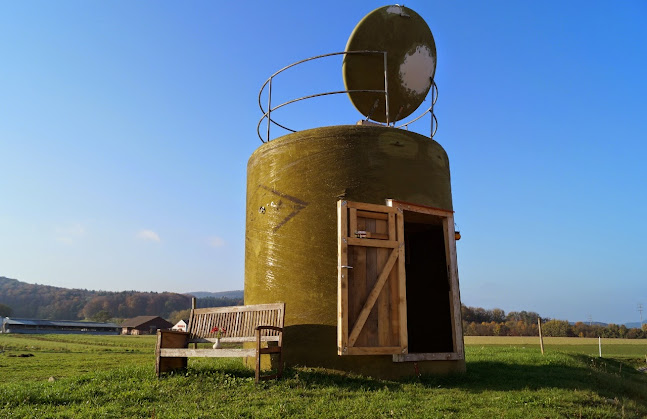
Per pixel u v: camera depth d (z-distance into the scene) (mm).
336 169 8883
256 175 9766
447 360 8906
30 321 101312
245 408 6152
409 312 12344
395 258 8578
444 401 6801
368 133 9070
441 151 10023
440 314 11633
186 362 8570
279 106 10133
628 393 9336
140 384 7508
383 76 10953
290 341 8398
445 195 9844
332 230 8617
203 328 8758
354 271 8234
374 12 10898
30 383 8648
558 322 79062
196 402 6508
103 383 7719
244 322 8328
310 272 8539
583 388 8391
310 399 6617
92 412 6141
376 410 6172
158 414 5980
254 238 9484
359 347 7898
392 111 11648
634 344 51562
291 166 9156
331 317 8266
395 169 9086
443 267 11742
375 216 8617
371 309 8203
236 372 8117
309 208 8820
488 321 87688
